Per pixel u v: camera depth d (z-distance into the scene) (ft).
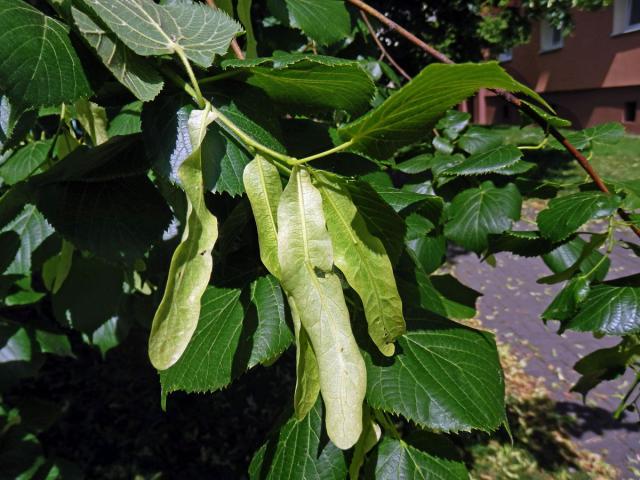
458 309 1.35
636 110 10.24
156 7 0.75
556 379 4.44
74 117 1.35
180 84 0.73
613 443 3.73
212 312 0.82
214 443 3.81
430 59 4.10
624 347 1.35
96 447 3.74
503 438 3.77
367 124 0.67
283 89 0.82
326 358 0.59
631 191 1.21
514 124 13.17
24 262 1.26
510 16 6.20
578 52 11.10
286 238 0.61
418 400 0.75
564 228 1.13
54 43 0.68
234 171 0.71
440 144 1.72
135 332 4.96
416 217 1.28
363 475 0.86
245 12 1.13
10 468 2.21
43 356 2.05
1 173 1.44
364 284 0.66
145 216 0.85
